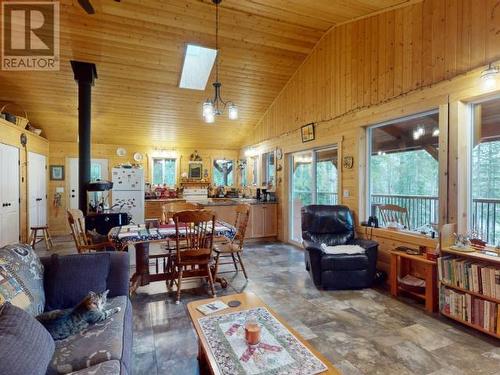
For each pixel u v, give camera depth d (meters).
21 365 1.04
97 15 3.77
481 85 2.63
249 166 7.50
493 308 2.32
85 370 1.32
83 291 2.02
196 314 1.92
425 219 3.37
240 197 7.51
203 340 1.61
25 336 1.16
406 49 3.36
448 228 2.77
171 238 3.10
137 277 3.32
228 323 1.80
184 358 2.07
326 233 3.98
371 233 3.86
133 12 3.77
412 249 3.26
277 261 4.57
